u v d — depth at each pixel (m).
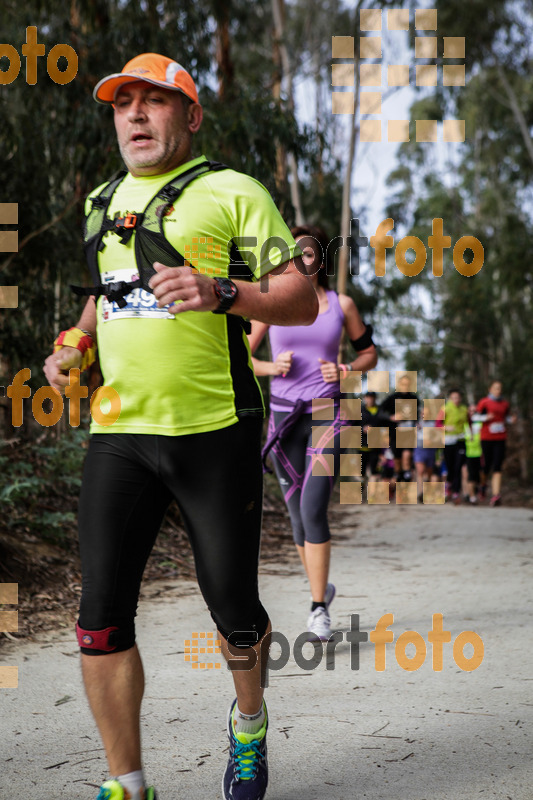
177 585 5.41
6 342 7.93
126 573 2.03
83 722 2.92
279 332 4.05
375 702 3.11
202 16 9.89
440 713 2.98
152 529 2.09
